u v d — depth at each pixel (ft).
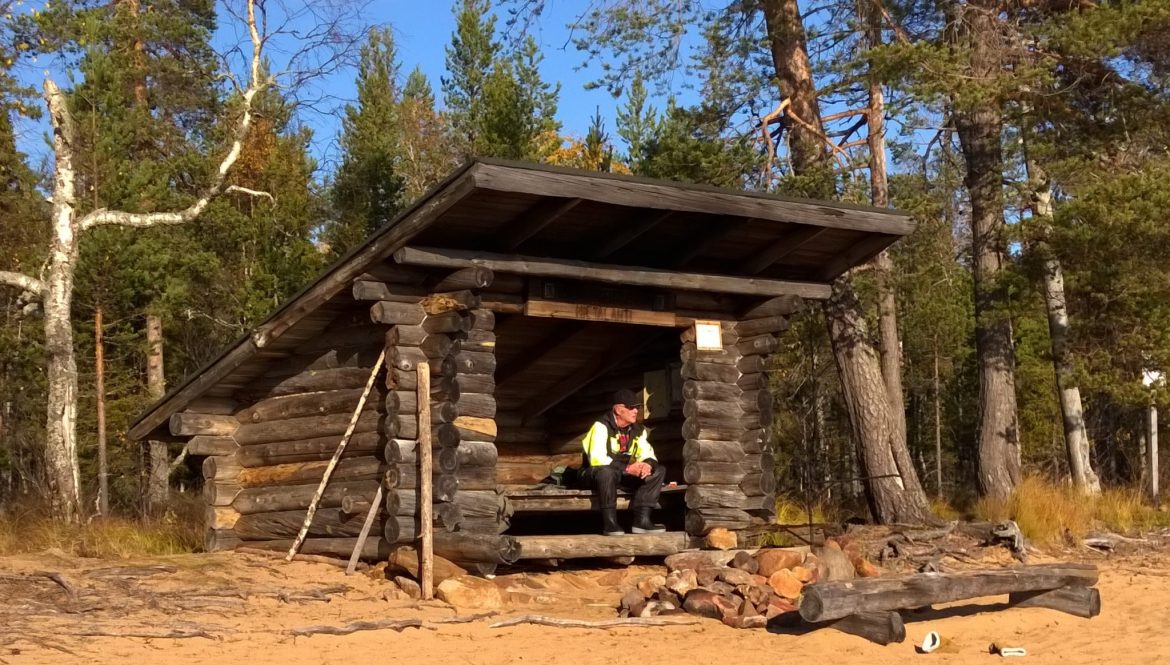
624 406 39.52
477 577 33.63
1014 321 99.60
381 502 35.65
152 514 61.11
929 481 124.98
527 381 45.50
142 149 85.81
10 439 87.45
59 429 51.31
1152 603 35.88
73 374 52.31
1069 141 58.34
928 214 57.98
